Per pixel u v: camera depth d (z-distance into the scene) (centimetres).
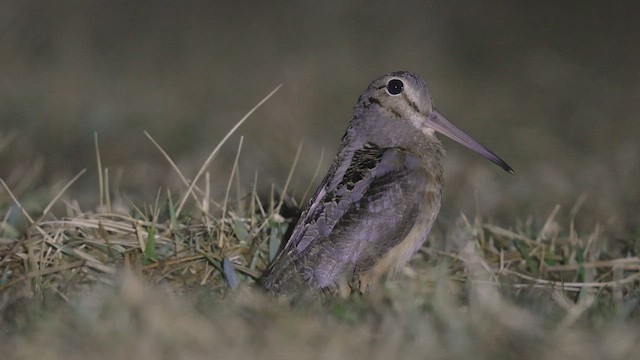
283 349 799
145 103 1923
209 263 1051
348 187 1039
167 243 1079
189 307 864
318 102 2031
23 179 1441
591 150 1825
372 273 1038
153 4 2450
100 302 876
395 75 1113
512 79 2234
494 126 1947
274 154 1698
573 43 2425
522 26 2483
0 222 1130
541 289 1025
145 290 894
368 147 1101
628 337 829
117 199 1220
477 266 1070
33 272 1001
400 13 2470
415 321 838
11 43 2178
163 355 790
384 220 1031
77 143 1706
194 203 1182
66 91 1928
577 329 851
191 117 1848
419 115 1113
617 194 1533
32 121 1762
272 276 997
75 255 1036
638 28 2488
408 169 1065
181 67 2205
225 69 2200
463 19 2478
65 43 2214
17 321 872
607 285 1059
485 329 834
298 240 1016
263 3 2494
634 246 1207
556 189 1552
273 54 2272
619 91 2183
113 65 2177
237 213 1138
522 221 1323
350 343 808
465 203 1468
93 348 799
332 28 2397
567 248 1166
